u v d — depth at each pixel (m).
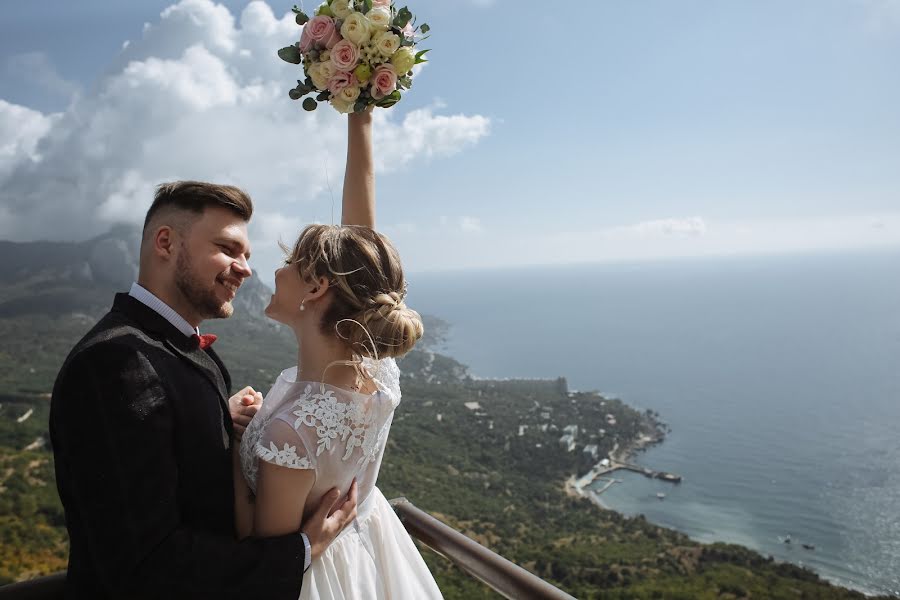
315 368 1.13
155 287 1.14
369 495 1.27
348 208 1.53
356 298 1.09
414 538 1.69
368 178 1.55
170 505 0.97
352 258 1.11
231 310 1.22
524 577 1.34
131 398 0.96
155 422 0.98
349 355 1.13
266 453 1.01
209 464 1.08
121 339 1.01
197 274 1.13
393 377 1.25
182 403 1.05
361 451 1.12
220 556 0.95
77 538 1.06
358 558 1.16
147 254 1.15
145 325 1.09
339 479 1.09
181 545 0.94
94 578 1.04
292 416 1.04
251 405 1.35
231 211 1.16
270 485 1.02
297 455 1.02
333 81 1.35
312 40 1.37
